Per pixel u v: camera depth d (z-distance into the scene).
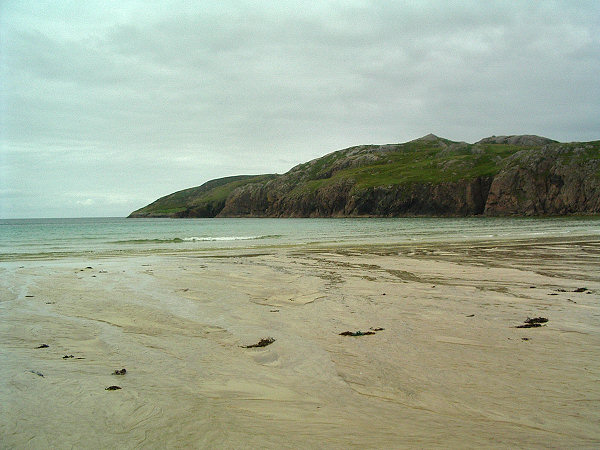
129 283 15.66
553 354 7.21
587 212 123.12
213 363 7.14
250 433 4.68
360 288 14.24
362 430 4.76
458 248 29.23
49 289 14.50
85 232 65.88
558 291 13.18
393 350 7.59
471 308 10.94
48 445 4.37
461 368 6.64
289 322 9.81
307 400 5.61
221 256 26.20
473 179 150.62
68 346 8.13
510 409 5.23
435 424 4.89
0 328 9.42
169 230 71.56
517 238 37.75
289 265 21.02
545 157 139.12
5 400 5.48
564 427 4.77
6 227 88.94
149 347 8.05
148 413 5.16
